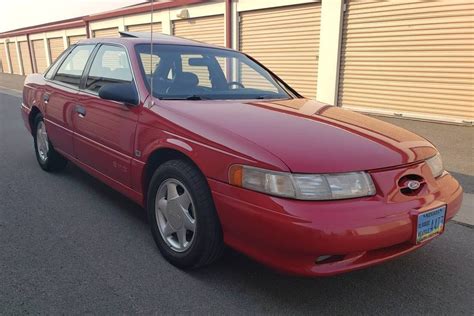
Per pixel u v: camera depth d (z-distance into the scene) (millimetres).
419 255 3131
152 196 2959
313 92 10391
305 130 2596
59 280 2623
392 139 2666
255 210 2230
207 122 2641
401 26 8344
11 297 2430
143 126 3008
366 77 9180
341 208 2156
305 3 10000
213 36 12914
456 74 7797
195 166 2646
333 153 2320
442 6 7711
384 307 2463
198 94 3318
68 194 4191
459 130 7492
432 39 7969
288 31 10625
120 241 3188
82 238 3225
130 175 3203
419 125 7973
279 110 3035
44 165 4898
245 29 11797
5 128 8125
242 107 3039
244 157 2324
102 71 3770
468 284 2740
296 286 2652
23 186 4414
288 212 2125
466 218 3822
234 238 2426
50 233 3297
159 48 3621
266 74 4090
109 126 3393
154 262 2883
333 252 2104
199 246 2592
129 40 3684
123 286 2582
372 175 2303
